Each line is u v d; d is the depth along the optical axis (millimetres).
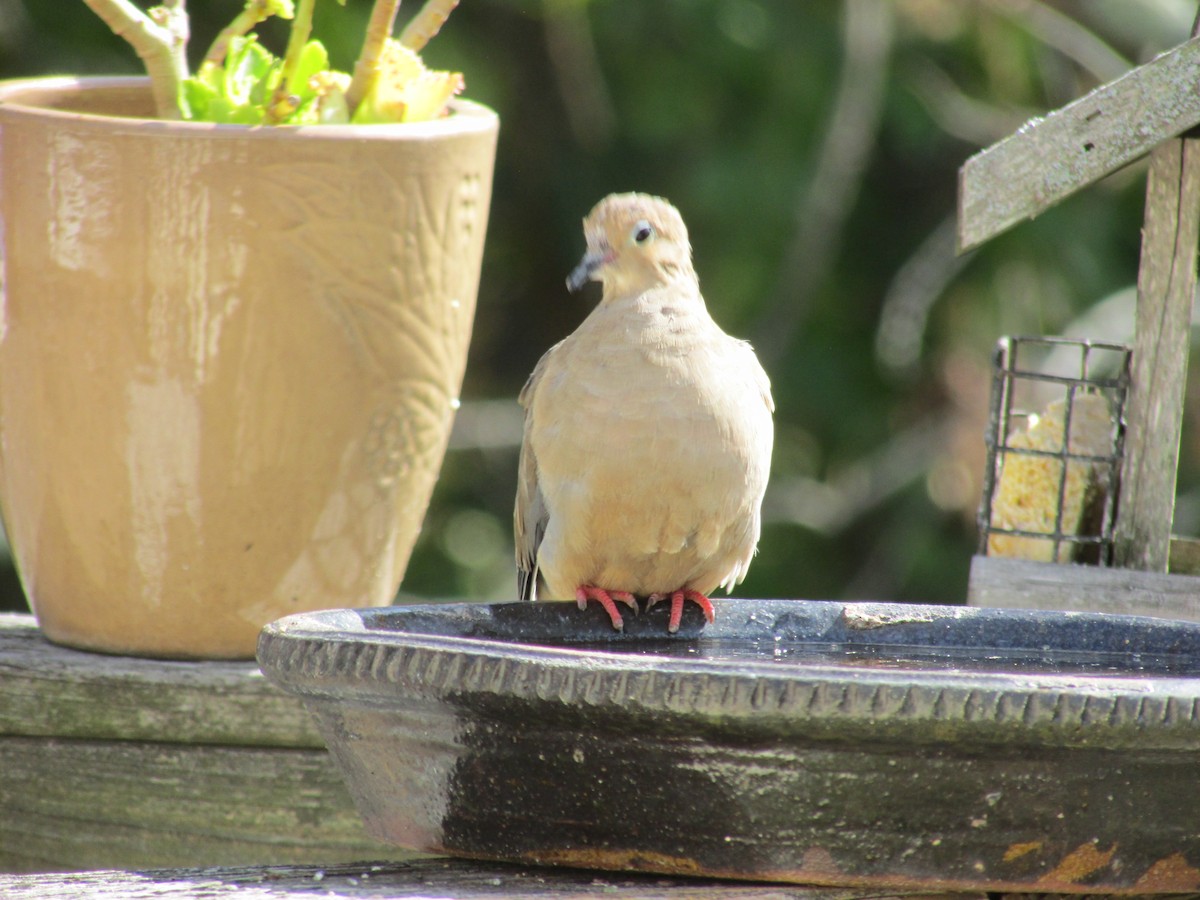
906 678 4691
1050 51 18156
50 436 7539
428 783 5305
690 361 7309
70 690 7477
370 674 5098
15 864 7598
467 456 18609
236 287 7316
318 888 5199
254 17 8117
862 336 18703
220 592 7617
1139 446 8297
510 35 18328
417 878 5305
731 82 17812
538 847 5223
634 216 7621
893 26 17844
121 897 5090
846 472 18609
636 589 7727
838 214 17188
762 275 17281
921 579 17500
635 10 17734
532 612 7023
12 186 7473
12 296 7551
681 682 4734
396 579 8172
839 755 4789
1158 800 4898
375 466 7742
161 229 7270
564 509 7496
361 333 7531
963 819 4891
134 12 7668
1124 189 17812
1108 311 17156
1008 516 9148
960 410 17625
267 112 7609
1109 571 8188
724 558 7723
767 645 6988
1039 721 4652
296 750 7434
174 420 7406
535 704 4875
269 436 7465
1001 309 17859
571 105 17719
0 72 15953
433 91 8062
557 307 19344
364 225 7441
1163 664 6551
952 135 17969
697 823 5004
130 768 7480
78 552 7625
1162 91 7656
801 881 5066
